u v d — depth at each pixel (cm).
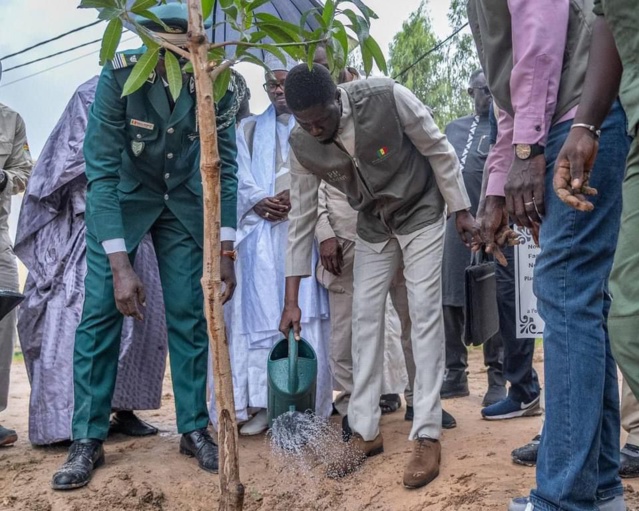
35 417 424
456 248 507
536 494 252
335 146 360
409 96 359
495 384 500
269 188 455
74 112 441
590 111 225
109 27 254
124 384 436
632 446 335
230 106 390
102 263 378
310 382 386
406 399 453
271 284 440
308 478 368
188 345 390
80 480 354
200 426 390
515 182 255
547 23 252
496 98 282
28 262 445
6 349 459
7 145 474
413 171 365
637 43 197
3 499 346
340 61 283
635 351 190
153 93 367
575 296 248
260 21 286
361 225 386
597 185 246
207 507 348
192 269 392
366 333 379
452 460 358
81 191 438
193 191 395
